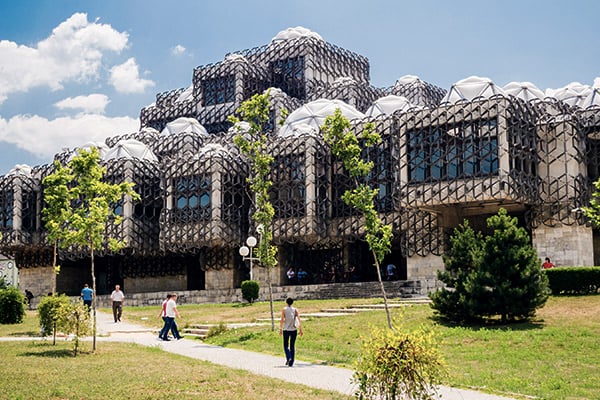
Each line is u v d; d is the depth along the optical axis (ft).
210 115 251.39
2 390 52.60
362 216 174.19
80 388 53.42
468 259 93.04
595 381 59.77
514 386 57.47
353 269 180.75
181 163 191.72
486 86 168.35
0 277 288.71
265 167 104.83
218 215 184.55
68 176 111.96
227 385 54.24
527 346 75.61
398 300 119.75
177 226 188.85
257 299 159.84
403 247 168.55
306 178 173.99
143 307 160.66
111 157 217.97
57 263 231.50
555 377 61.57
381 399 40.29
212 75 253.85
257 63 265.75
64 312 75.15
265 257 102.06
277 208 176.65
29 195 223.92
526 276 87.86
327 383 56.54
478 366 67.46
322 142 179.52
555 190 155.94
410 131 159.43
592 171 161.27
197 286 217.77
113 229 201.57
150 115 273.13
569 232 153.99
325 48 264.52
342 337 87.10
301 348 81.92
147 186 208.33
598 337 77.25
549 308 97.35
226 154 191.83
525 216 159.43
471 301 88.48
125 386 54.08
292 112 222.07
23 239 218.79
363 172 85.56
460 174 151.12
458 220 164.35
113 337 99.19
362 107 248.32
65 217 108.99
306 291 155.53
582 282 106.93
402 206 160.45
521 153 151.02
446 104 163.63
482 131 149.79
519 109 152.35
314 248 190.80
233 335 94.38
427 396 39.70
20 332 105.29
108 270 234.99
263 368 65.72
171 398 49.65
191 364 67.00
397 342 40.09
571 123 156.56
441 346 77.82
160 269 217.36
